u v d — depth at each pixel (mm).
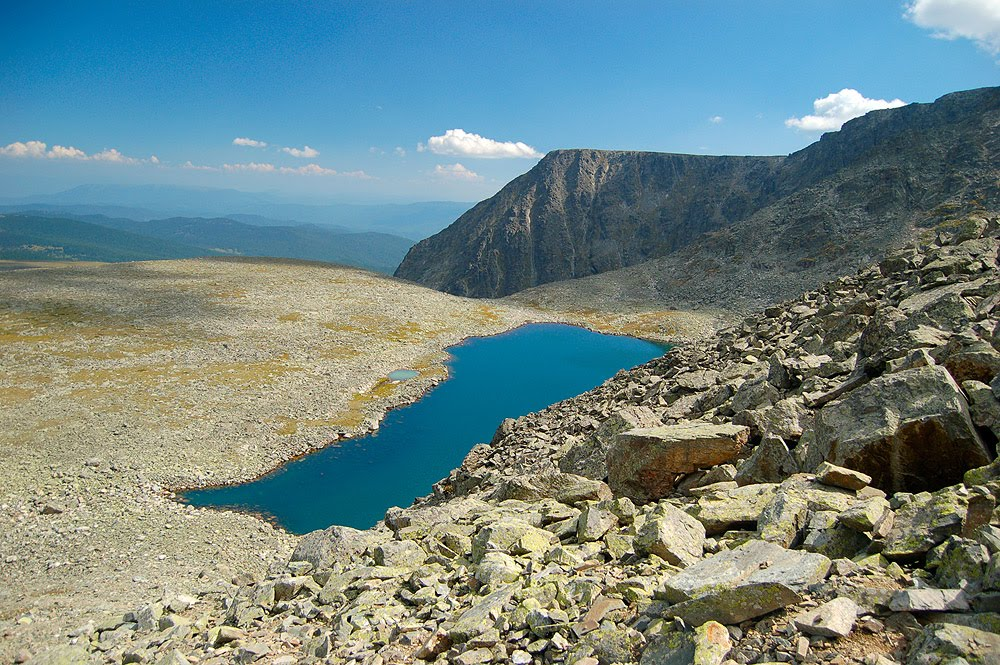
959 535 8531
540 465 31281
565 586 11094
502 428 46781
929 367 13203
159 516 47750
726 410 25531
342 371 96750
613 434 24641
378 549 17109
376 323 133875
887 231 178250
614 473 18891
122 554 40750
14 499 47156
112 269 168250
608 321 166625
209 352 97875
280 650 12570
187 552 42125
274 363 96125
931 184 190000
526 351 127312
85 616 29922
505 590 11750
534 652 9398
